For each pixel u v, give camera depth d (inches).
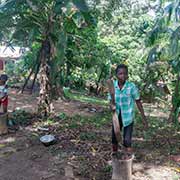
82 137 271.9
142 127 323.0
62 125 309.4
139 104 198.5
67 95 510.9
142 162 223.5
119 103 195.3
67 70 613.9
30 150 241.3
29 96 474.0
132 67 588.7
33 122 314.8
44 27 319.3
